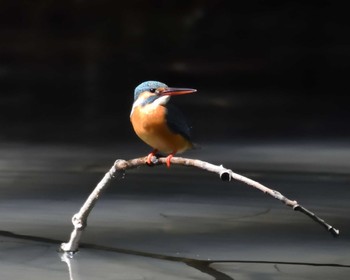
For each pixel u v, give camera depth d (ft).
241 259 23.47
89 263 22.88
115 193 33.76
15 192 34.06
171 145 21.67
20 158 44.52
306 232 27.02
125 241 25.46
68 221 28.27
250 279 21.54
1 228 27.14
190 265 22.77
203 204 31.53
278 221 28.63
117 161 22.62
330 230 19.07
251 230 27.27
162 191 34.32
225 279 21.52
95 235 26.18
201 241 25.52
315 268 22.57
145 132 21.48
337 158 45.11
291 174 39.58
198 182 36.45
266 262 23.16
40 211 30.01
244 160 44.32
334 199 33.01
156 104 21.25
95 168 41.22
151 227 27.48
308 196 33.65
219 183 36.32
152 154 21.76
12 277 21.47
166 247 24.79
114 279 21.38
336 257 23.76
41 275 21.67
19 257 23.40
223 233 26.71
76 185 35.96
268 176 38.93
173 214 29.63
